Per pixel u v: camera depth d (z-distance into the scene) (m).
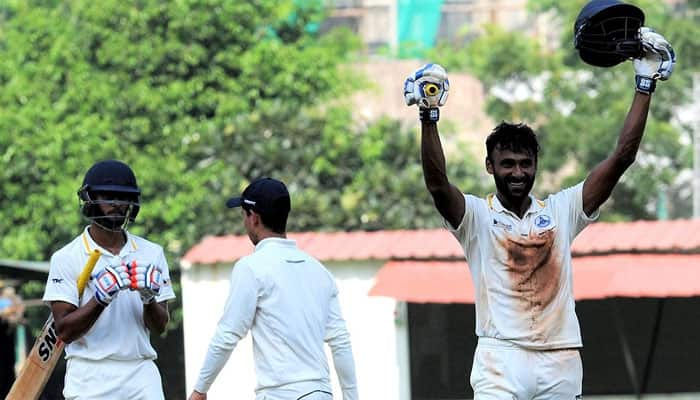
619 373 71.56
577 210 23.44
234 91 106.00
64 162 99.56
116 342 24.81
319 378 24.47
